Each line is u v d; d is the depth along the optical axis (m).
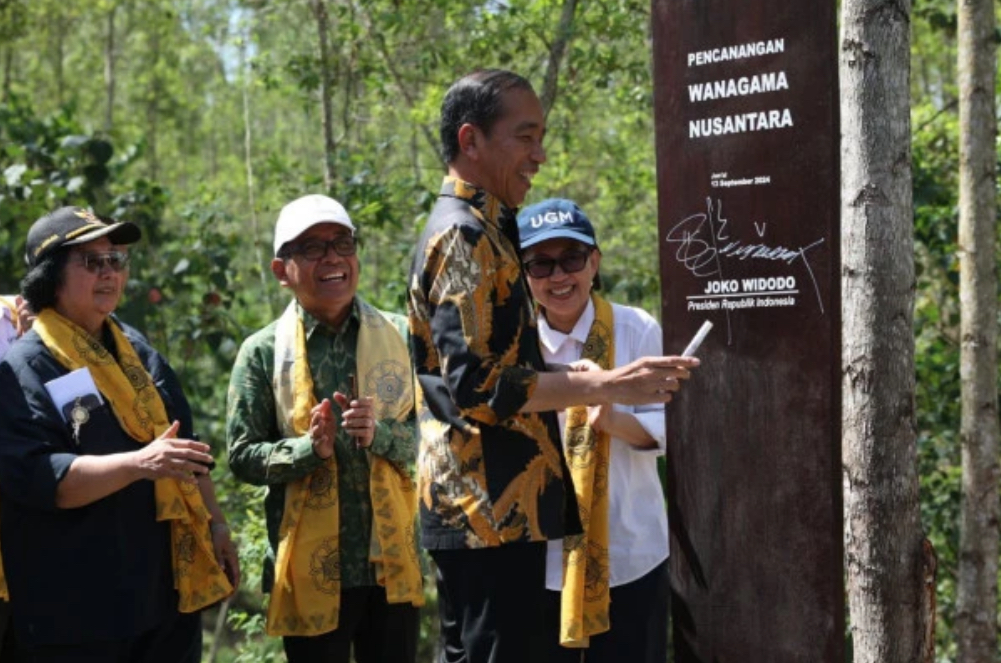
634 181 12.45
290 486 4.31
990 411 7.72
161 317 10.02
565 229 4.20
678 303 3.57
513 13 9.60
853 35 4.01
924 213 9.30
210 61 24.59
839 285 3.37
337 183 10.14
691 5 3.51
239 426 4.36
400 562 4.25
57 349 4.01
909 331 4.03
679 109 3.54
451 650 3.52
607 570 4.06
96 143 9.54
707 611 3.57
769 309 3.44
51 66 25.06
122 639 3.98
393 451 4.30
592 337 4.30
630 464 4.22
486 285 3.18
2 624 4.13
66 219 4.09
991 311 7.63
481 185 3.28
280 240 4.38
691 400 3.56
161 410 4.17
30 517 3.94
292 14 12.67
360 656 4.48
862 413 4.05
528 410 3.16
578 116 12.26
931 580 4.09
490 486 3.26
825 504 3.40
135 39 23.86
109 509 3.97
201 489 4.39
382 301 9.73
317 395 4.39
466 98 3.26
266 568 4.44
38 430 3.90
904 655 4.06
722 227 3.49
